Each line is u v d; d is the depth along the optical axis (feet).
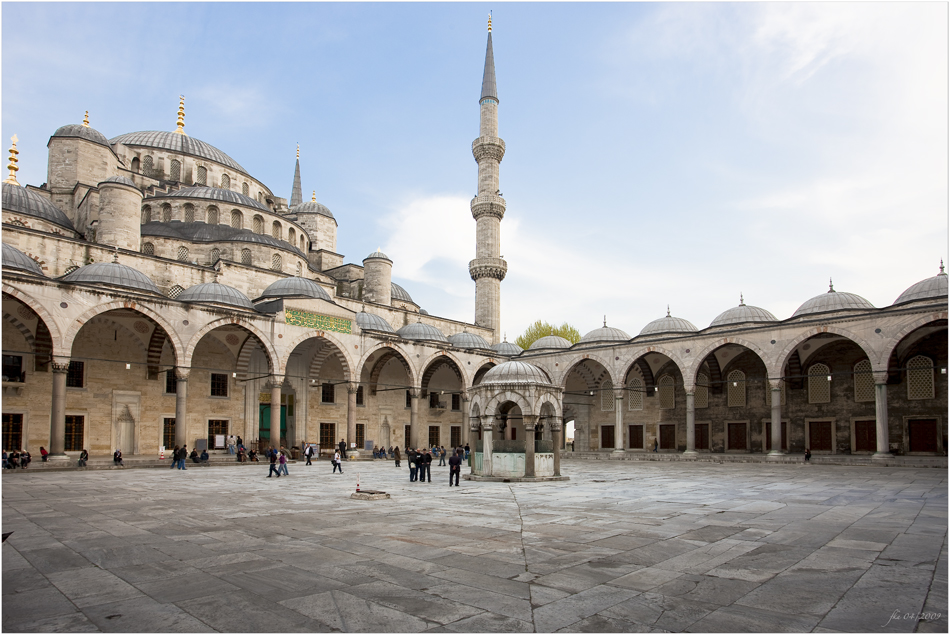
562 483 73.97
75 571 27.55
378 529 38.19
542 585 24.81
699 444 155.33
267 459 122.83
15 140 134.82
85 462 96.68
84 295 98.48
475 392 83.30
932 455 120.37
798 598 22.97
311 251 185.98
